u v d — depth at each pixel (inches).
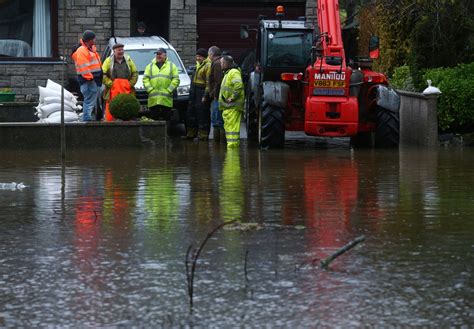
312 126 1332.4
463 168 1048.8
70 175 974.4
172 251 581.0
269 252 576.7
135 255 570.3
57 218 701.9
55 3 1975.9
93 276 518.9
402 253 573.9
